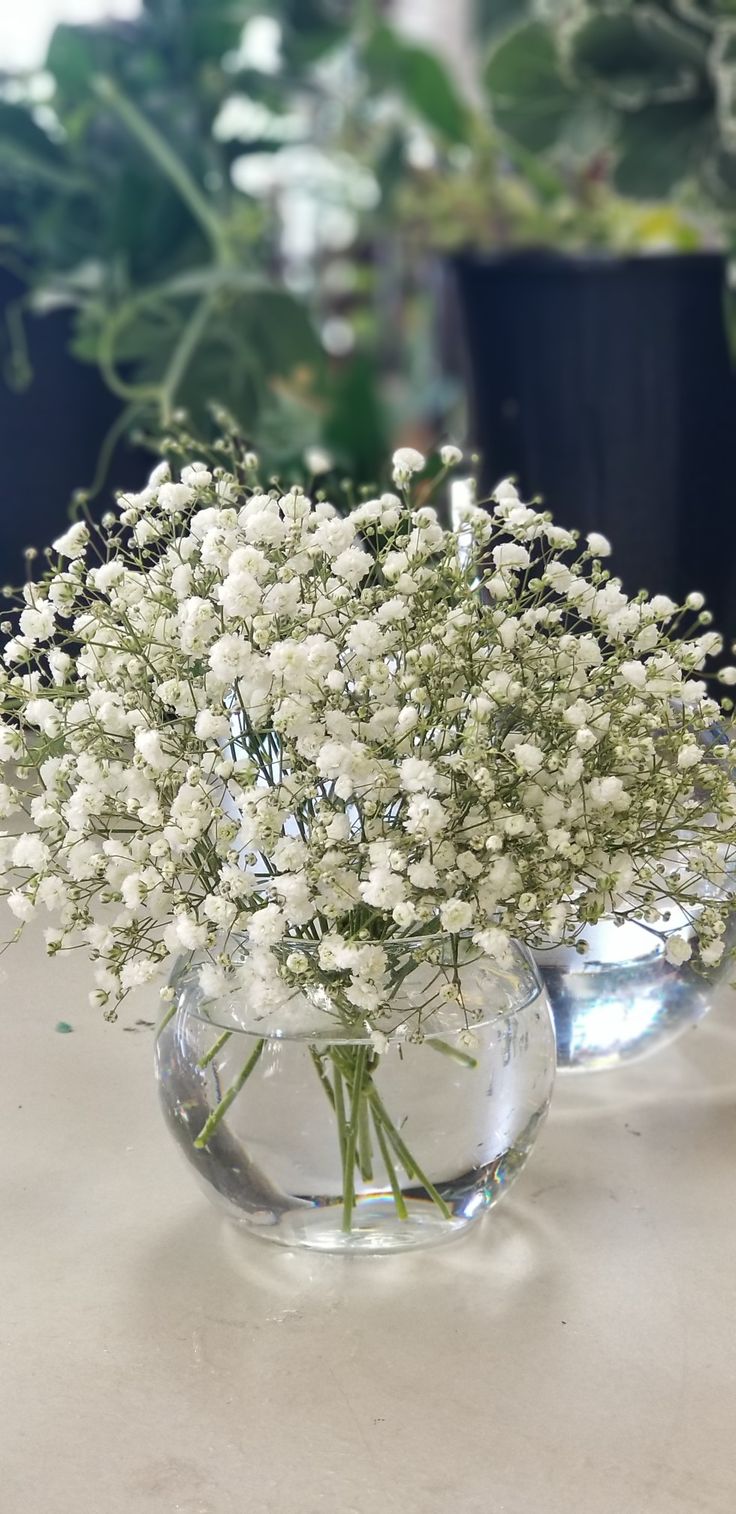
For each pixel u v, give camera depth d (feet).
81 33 3.67
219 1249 1.33
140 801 1.17
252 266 3.97
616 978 1.52
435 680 1.18
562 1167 1.45
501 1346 1.20
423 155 4.52
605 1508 1.03
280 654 1.09
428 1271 1.30
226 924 1.14
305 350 3.62
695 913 1.49
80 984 1.86
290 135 4.16
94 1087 1.61
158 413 3.48
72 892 1.23
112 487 3.49
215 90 3.87
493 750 1.15
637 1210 1.38
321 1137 1.25
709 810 1.31
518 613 1.35
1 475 3.43
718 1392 1.14
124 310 3.39
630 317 2.85
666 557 2.97
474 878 1.17
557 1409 1.12
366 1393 1.14
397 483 1.30
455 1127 1.26
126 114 3.59
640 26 3.02
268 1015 1.24
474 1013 1.25
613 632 1.26
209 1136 1.27
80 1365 1.18
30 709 1.20
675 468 2.92
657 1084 1.61
